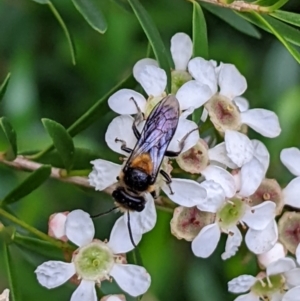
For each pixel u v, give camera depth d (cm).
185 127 19
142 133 19
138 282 19
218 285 23
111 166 19
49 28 24
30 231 19
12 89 24
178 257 23
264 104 24
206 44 19
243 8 19
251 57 24
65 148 19
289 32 19
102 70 24
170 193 19
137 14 19
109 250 19
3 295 19
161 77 19
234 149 19
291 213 20
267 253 20
